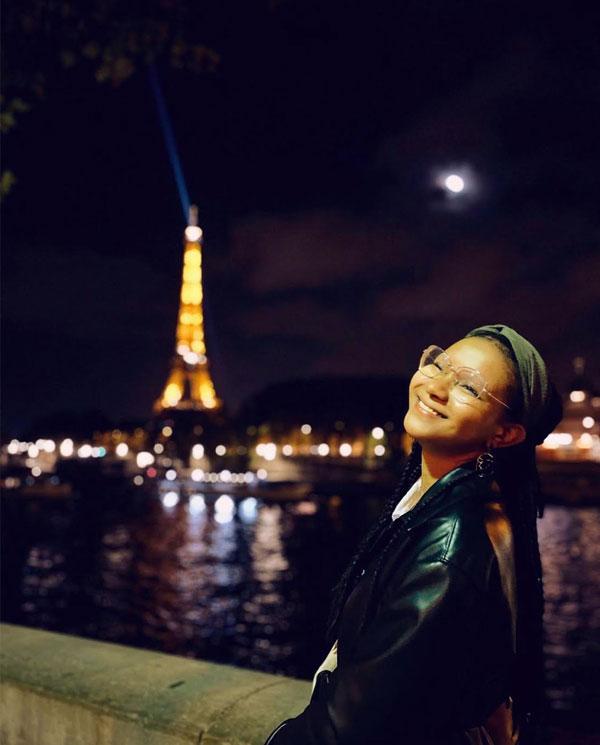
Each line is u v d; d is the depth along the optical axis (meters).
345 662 1.93
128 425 188.25
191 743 3.31
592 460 107.69
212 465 154.62
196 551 72.12
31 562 65.69
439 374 2.16
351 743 1.84
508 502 2.16
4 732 3.96
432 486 2.07
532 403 2.13
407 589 1.88
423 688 1.81
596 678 29.62
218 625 43.75
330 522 95.50
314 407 151.38
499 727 2.04
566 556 62.81
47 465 176.75
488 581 1.87
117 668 4.07
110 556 69.00
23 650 4.42
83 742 3.64
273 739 2.00
